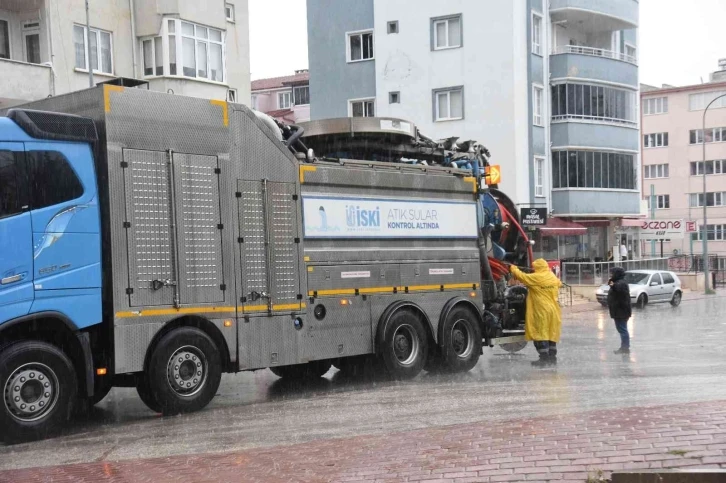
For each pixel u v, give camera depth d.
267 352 11.09
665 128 76.62
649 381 12.14
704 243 46.75
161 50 26.36
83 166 9.52
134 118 9.88
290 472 6.77
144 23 26.30
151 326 9.84
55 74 23.75
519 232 16.47
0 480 7.23
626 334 17.38
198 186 10.42
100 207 9.63
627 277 36.53
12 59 23.47
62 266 9.24
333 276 12.04
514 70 37.84
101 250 9.59
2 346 8.91
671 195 76.38
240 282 10.82
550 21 41.16
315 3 41.88
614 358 15.84
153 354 9.85
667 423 7.40
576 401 10.23
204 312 10.38
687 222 49.00
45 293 9.09
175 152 10.21
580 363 15.00
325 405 10.77
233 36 30.08
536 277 15.38
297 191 11.65
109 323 9.55
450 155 14.84
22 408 8.88
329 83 41.78
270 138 11.36
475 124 38.50
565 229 39.84
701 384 11.69
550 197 41.09
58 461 7.95
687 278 49.59
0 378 8.71
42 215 9.12
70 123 9.45
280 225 11.37
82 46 24.78
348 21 41.22
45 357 9.02
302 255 11.62
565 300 36.44
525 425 7.90
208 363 10.35
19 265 8.92
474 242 14.60
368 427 8.98
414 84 39.75
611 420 7.78
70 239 9.32
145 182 9.91
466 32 38.56
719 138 74.62
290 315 11.41
